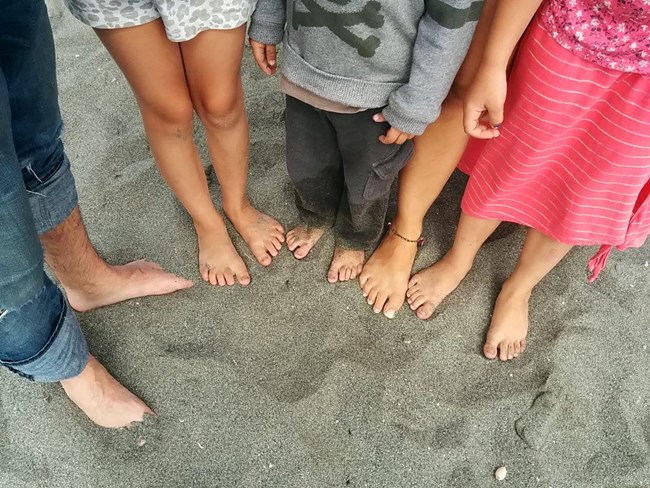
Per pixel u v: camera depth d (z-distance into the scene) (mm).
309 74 1222
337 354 1610
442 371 1601
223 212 1865
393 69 1179
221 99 1336
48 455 1450
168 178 1510
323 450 1475
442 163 1472
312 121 1396
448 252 1739
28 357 1151
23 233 834
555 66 1148
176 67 1237
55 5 2299
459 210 1897
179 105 1315
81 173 1899
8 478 1418
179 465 1452
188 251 1779
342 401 1542
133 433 1481
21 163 1108
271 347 1618
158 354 1598
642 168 1211
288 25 1219
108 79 2117
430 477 1453
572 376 1597
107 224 1815
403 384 1572
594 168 1261
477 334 1670
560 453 1490
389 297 1700
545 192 1421
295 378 1568
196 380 1562
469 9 1062
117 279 1619
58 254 1380
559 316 1696
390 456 1475
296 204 1737
